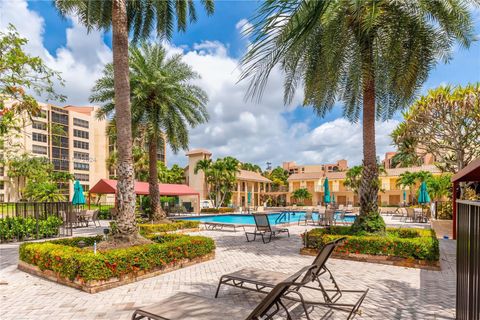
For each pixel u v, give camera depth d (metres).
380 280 6.20
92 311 4.61
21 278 6.43
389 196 47.25
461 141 18.44
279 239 12.16
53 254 6.18
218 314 3.29
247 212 32.81
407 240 7.61
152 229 13.30
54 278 6.17
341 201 50.75
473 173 10.52
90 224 19.27
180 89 16.06
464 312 3.66
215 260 8.19
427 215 22.64
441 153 21.56
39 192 42.41
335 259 8.24
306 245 9.08
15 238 11.80
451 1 7.34
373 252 7.82
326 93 9.62
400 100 9.80
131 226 7.71
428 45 8.55
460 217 3.90
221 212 31.83
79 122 70.56
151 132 15.66
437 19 7.88
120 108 7.94
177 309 3.43
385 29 7.45
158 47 16.36
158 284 5.98
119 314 4.48
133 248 6.44
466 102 17.75
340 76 8.88
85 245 8.46
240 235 13.48
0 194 58.09
